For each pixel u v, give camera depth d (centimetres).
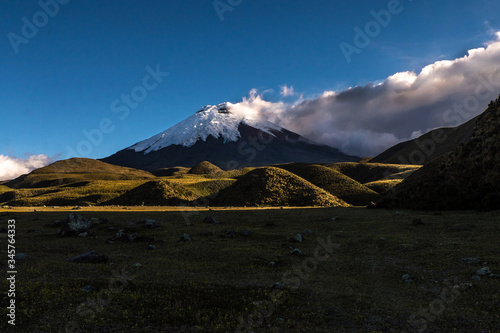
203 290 1457
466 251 2027
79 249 2422
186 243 2670
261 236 2962
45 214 4803
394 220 3631
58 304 1242
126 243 2675
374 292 1486
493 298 1306
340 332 1066
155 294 1389
